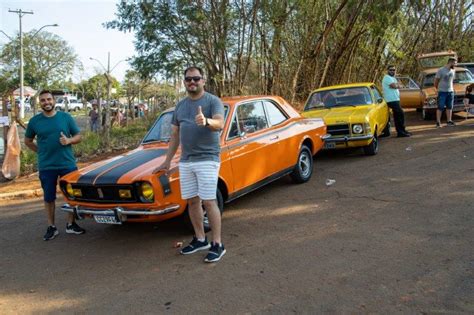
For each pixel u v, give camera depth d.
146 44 12.92
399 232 4.93
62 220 6.77
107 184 4.93
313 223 5.49
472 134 10.71
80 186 5.15
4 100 10.62
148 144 6.12
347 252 4.52
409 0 19.38
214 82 13.82
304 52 15.83
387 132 11.58
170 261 4.74
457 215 5.31
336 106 9.91
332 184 7.26
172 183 4.95
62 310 3.92
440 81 12.31
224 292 3.92
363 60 19.22
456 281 3.75
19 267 5.01
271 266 4.36
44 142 5.73
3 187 9.16
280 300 3.69
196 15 12.17
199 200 4.79
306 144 7.71
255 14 13.16
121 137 13.70
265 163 6.38
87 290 4.26
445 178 6.98
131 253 5.09
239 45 13.59
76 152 11.58
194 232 5.44
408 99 15.66
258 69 15.00
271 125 6.84
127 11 12.59
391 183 6.99
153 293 4.04
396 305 3.45
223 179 5.54
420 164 8.10
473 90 12.79
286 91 15.85
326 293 3.73
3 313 3.94
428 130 12.04
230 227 5.63
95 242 5.61
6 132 10.65
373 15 15.98
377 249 4.53
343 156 9.57
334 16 15.02
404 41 21.45
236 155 5.80
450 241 4.57
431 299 3.50
